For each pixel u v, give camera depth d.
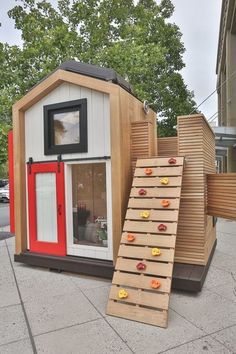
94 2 11.05
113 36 11.46
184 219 4.44
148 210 4.02
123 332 3.03
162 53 12.23
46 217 5.20
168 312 3.38
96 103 4.68
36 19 10.76
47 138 5.12
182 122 4.45
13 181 5.91
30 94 5.18
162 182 4.15
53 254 5.05
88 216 4.96
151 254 3.65
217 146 14.70
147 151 4.76
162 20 14.64
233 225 9.34
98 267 4.51
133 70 10.27
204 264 4.34
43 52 10.10
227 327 3.09
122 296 3.42
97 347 2.77
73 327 3.13
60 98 5.02
